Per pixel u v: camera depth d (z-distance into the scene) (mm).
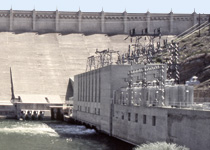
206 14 197125
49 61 164875
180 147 48969
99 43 183000
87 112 104562
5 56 163875
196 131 48469
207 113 46438
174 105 58594
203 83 88812
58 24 191500
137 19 196375
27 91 145000
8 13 188500
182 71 101875
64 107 128750
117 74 82125
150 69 69938
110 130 82062
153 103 65000
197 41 116375
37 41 179750
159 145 49906
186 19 197125
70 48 176875
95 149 67375
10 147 69562
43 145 71938
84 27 193750
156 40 182875
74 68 162750
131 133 70062
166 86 62281
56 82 152875
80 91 114938
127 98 75688
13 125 104438
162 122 57281
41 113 126125
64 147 69875
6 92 144750
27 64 160500
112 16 195625
